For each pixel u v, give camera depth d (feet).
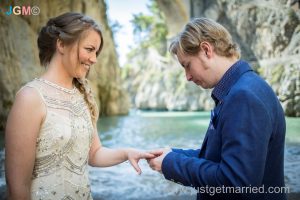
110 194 11.07
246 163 3.35
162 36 121.29
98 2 57.36
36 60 38.45
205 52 4.08
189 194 10.59
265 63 59.11
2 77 30.58
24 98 4.00
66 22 4.27
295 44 54.08
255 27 61.67
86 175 4.71
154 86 108.06
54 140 4.10
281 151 3.94
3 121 29.96
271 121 3.60
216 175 3.56
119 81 70.95
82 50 4.31
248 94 3.55
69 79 4.61
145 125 42.06
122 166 15.48
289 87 47.73
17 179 4.00
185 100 92.48
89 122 4.76
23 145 3.97
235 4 64.49
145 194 10.94
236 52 4.21
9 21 33.86
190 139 27.30
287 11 55.77
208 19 4.19
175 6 81.46
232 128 3.52
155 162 4.30
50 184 4.12
